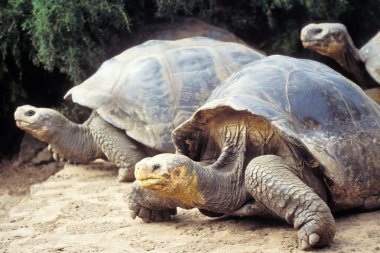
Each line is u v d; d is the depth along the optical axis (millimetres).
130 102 6703
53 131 7137
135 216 4930
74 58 8828
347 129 4336
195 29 9320
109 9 8703
